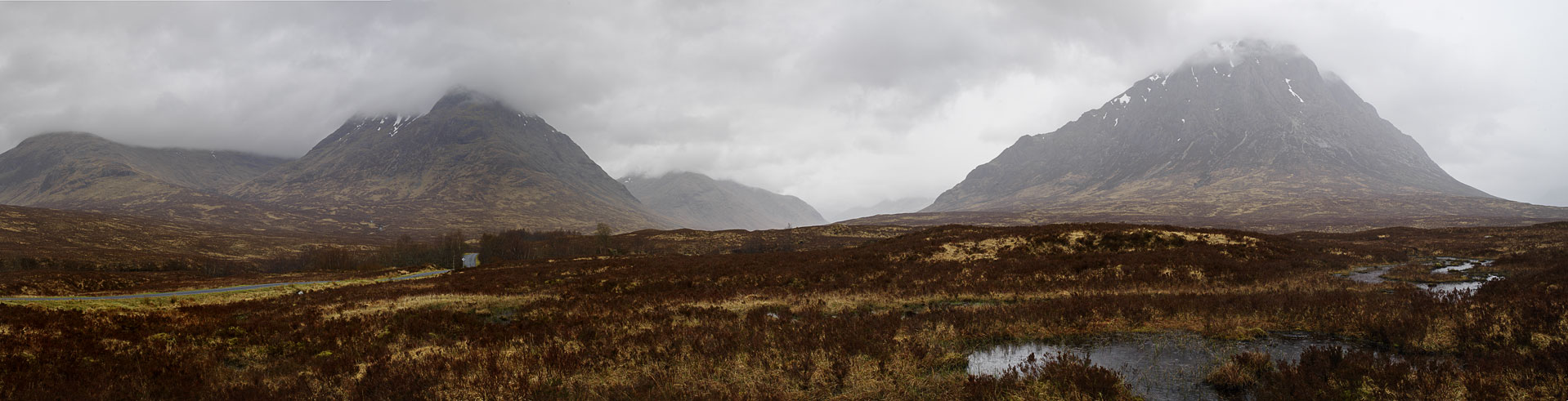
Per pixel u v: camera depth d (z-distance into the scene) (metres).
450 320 26.27
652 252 124.19
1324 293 24.52
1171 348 16.67
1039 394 12.17
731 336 18.81
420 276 69.38
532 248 131.75
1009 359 16.03
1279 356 15.36
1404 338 16.17
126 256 154.38
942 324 19.95
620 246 130.38
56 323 23.78
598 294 37.38
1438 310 19.20
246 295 46.16
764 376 14.11
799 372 14.15
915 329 19.42
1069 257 41.59
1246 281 32.03
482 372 15.06
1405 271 36.94
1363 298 22.73
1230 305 22.09
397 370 15.80
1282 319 19.91
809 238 137.25
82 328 23.69
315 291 47.97
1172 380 13.64
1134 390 12.95
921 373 14.19
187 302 41.06
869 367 14.34
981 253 47.00
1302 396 11.45
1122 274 34.66
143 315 28.69
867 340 17.80
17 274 67.31
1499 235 69.62
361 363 17.56
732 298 31.53
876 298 29.52
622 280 43.25
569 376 14.94
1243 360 14.10
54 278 63.88
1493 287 24.12
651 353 16.95
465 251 157.75
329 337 22.55
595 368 15.67
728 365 15.33
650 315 25.58
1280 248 46.47
